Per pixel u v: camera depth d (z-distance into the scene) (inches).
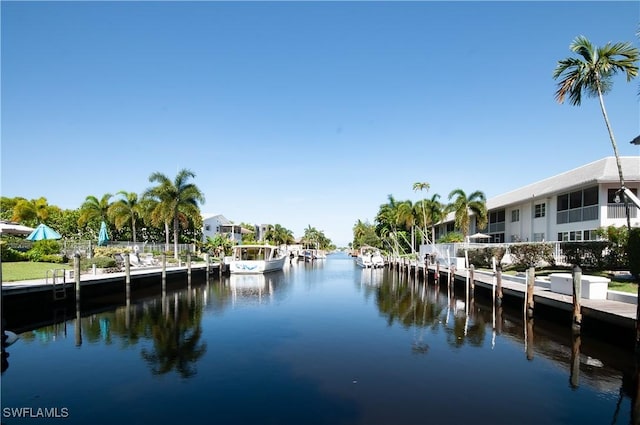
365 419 328.2
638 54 801.6
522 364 462.9
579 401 360.5
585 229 1133.7
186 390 390.6
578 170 1343.5
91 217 2240.4
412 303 941.8
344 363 471.5
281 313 804.0
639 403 355.6
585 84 840.3
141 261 1501.0
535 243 1095.0
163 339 585.9
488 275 1032.2
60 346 546.6
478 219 1694.1
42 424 322.7
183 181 1916.8
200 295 1093.1
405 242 2866.6
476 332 627.2
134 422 325.7
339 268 2399.1
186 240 2465.6
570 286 639.8
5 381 415.8
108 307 887.1
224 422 324.5
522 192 1630.2
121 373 438.6
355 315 781.3
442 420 325.1
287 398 370.6
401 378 421.1
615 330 497.0
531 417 330.3
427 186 2359.7
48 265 1232.8
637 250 691.4
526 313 665.6
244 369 451.2
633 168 1078.4
